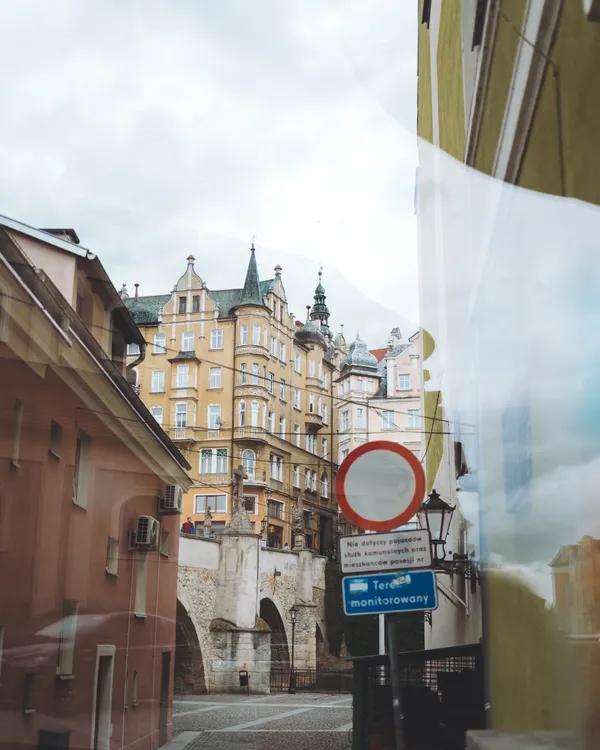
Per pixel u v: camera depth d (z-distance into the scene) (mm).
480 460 4422
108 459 9789
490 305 3955
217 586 22406
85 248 7316
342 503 3979
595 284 2293
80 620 9398
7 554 7582
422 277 6777
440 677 5383
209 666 21422
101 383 7969
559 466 2646
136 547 11492
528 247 3078
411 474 3953
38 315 7176
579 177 2459
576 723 2539
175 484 11125
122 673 11258
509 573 3623
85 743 9383
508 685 3758
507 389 3516
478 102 4266
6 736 7367
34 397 7789
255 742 10609
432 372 6512
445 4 6969
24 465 7895
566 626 2650
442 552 5484
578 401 2436
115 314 7633
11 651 7637
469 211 4852
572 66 2518
